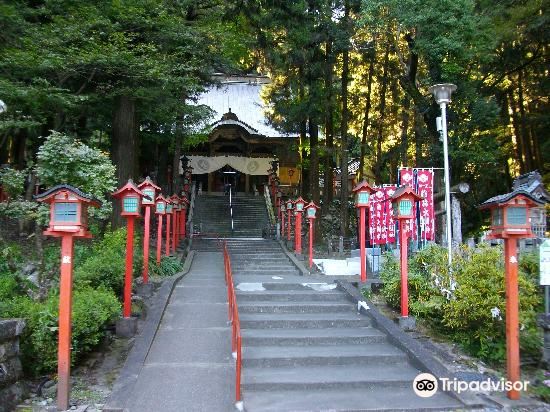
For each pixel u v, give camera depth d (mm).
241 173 35125
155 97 13844
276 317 8688
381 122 23922
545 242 7152
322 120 21359
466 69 18234
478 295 7570
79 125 17766
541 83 21016
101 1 12844
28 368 6285
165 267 12312
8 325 5578
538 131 22500
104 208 8570
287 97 21484
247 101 36344
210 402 5723
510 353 6078
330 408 5598
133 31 13461
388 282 9742
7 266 8797
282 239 19312
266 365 6949
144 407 5562
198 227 22031
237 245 18047
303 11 17547
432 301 8391
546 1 17359
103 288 8359
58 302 6633
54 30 11945
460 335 7953
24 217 8867
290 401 5816
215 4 15812
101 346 7523
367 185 11117
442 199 13820
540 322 6898
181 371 6570
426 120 18453
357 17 18188
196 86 14648
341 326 8516
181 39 13898
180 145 22312
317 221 21109
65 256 5754
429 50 15359
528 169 22906
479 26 15875
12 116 11570
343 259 15031
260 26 18141
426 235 12188
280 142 33000
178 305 9594
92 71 12594
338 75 23234
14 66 11484
